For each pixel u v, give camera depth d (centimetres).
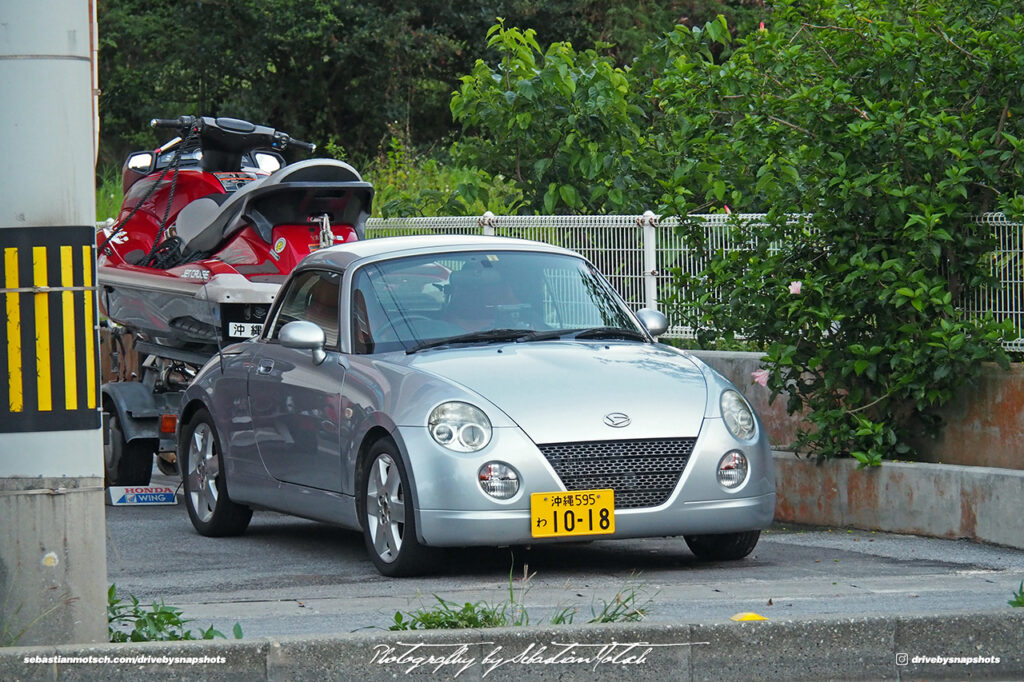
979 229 3177
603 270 4253
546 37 12962
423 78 13450
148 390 4072
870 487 3206
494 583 2422
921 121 3097
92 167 1795
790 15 3559
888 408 3266
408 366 2597
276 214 3903
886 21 3384
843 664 1741
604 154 5116
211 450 3241
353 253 2955
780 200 3416
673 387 2575
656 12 11900
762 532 3231
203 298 3884
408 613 1850
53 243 1752
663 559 2739
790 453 3441
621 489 2439
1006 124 3284
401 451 2459
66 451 1752
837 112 3303
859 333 3322
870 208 3231
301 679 1644
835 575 2500
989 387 3109
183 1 12962
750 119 3425
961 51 3272
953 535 2995
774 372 3319
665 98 4219
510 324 2792
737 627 1723
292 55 13000
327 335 2856
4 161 1750
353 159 12900
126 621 1906
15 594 1733
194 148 4253
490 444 2406
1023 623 1780
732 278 3519
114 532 3350
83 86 1777
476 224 4650
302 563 2798
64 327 1756
